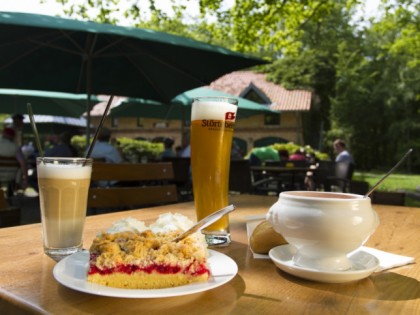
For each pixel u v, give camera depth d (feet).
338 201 2.47
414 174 80.59
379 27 42.09
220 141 3.48
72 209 3.05
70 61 15.58
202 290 2.10
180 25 41.73
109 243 2.31
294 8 30.83
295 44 34.68
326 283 2.42
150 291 2.07
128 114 31.81
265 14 28.78
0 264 2.74
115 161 17.48
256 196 7.30
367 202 2.58
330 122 90.99
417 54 46.83
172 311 1.95
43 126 42.47
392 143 89.51
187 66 15.44
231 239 3.72
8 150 20.77
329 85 90.38
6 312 2.11
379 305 2.09
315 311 1.99
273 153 31.45
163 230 2.78
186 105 27.14
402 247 3.57
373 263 2.61
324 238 2.47
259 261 2.93
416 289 2.36
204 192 3.48
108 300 2.08
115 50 15.37
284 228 2.62
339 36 90.02
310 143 87.92
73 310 1.94
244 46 30.63
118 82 17.02
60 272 2.31
